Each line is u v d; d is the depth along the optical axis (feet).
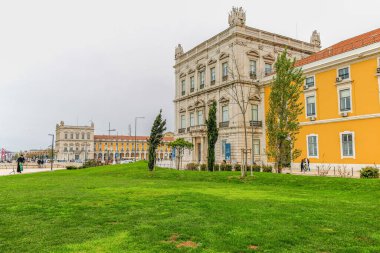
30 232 24.11
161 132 103.65
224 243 21.25
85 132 451.53
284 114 81.66
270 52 144.77
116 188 53.42
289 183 62.28
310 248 20.42
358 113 96.78
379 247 20.54
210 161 101.45
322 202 37.93
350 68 99.86
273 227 25.32
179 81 180.04
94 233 23.72
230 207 33.99
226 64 142.31
